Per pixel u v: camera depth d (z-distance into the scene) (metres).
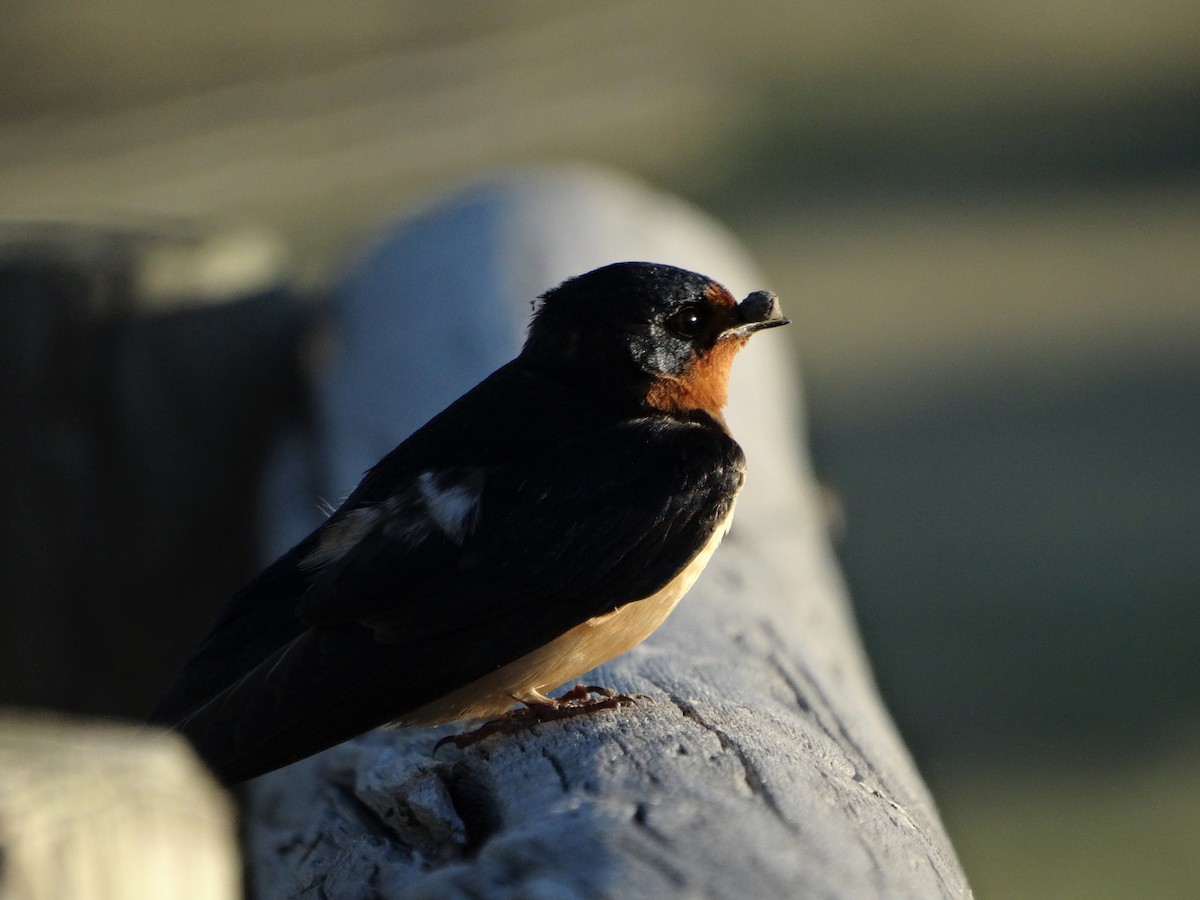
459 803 5.69
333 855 6.18
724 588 8.00
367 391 10.59
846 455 23.62
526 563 6.93
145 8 44.19
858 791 5.51
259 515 11.12
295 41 43.31
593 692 6.89
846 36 49.00
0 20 43.22
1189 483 21.80
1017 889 13.10
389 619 6.77
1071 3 51.75
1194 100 41.91
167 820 3.28
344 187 35.38
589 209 12.14
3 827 3.07
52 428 10.82
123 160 36.56
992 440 23.84
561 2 48.94
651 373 7.75
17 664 10.94
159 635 11.20
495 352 9.98
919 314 29.62
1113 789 14.84
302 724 6.48
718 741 5.51
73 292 10.77
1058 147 39.84
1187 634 17.81
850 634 9.12
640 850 4.43
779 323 7.96
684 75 44.59
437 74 43.06
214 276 11.30
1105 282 30.67
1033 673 17.14
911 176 38.25
